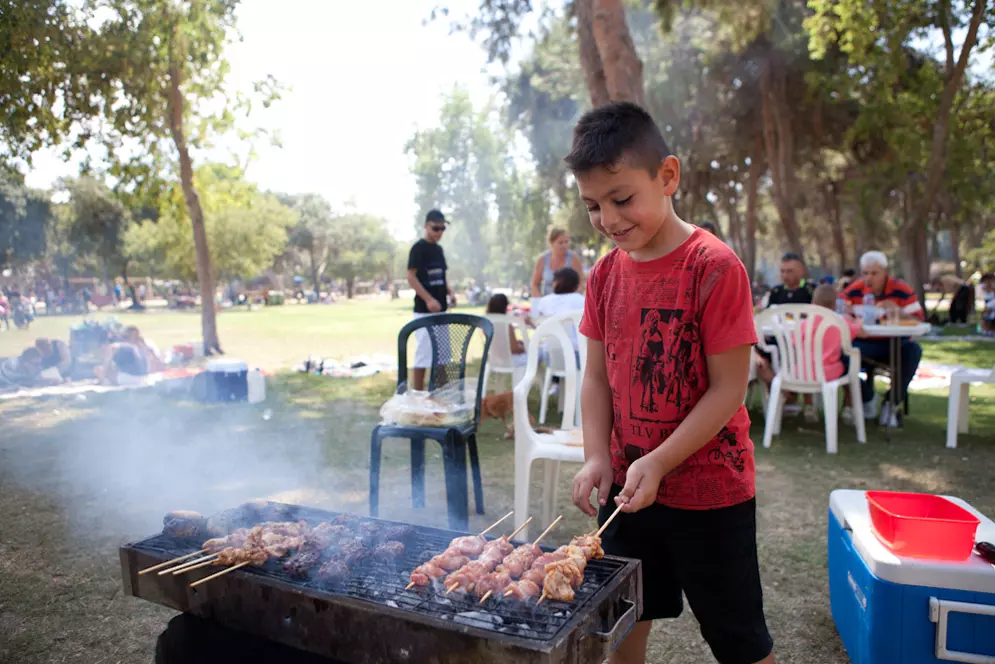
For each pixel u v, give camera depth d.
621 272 2.14
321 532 2.12
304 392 9.34
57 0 10.28
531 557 1.96
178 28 11.53
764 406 7.77
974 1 16.44
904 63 16.94
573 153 1.86
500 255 67.56
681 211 27.19
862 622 2.62
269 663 1.96
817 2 12.99
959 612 2.33
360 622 1.72
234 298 52.62
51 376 10.50
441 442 4.28
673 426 2.02
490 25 12.77
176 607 2.11
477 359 13.45
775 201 21.80
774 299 7.63
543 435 3.98
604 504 2.16
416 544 2.22
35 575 3.75
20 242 32.94
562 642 1.50
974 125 20.33
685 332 1.98
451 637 1.58
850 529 2.88
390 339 18.30
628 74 9.05
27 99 10.30
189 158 13.31
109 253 48.94
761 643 2.03
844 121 22.64
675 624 3.26
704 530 2.00
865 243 27.05
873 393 7.29
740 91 22.47
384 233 75.75
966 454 5.90
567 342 4.23
